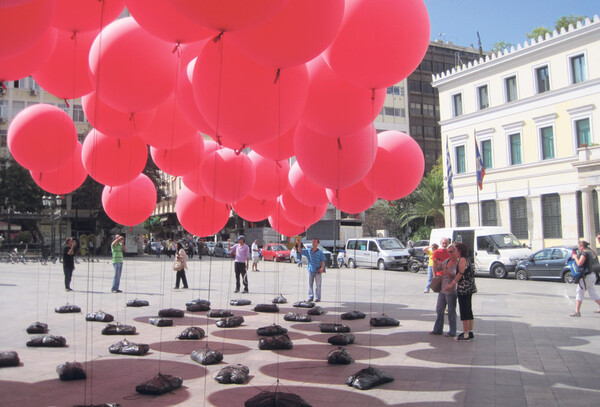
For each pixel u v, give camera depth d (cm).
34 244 3644
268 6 337
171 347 739
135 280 1950
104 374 587
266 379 566
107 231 4144
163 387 510
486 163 3453
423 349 718
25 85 3781
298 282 1914
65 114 664
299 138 619
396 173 694
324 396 499
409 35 466
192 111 563
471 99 3547
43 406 467
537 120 3120
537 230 3117
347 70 487
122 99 517
